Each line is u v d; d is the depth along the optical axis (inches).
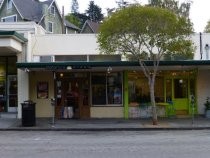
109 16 979.9
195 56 1151.0
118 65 1006.4
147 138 697.6
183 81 1156.5
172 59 1101.1
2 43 975.6
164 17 929.5
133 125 937.5
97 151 532.4
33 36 1146.7
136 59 1034.7
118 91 1130.7
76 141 661.9
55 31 2356.1
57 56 1149.1
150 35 941.2
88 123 988.6
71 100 1126.4
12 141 671.8
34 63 1004.6
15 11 2208.4
